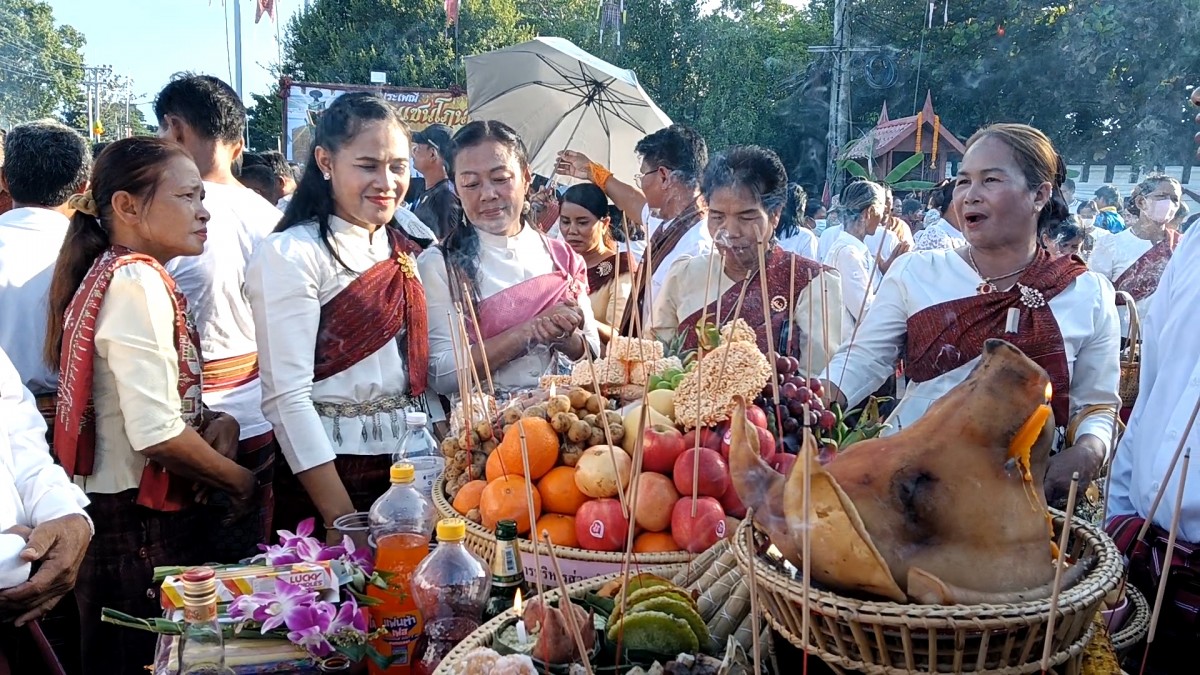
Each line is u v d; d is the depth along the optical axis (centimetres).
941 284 200
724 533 143
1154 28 1277
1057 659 96
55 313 198
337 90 1351
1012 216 185
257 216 262
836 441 165
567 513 154
